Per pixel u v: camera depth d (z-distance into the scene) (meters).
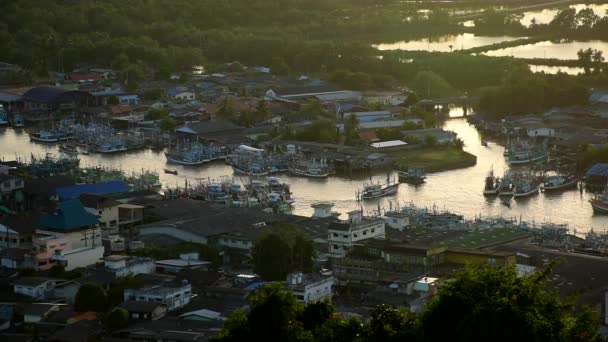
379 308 105.06
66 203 189.75
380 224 189.25
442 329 100.25
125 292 157.12
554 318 96.62
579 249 192.38
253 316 106.56
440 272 170.25
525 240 193.38
